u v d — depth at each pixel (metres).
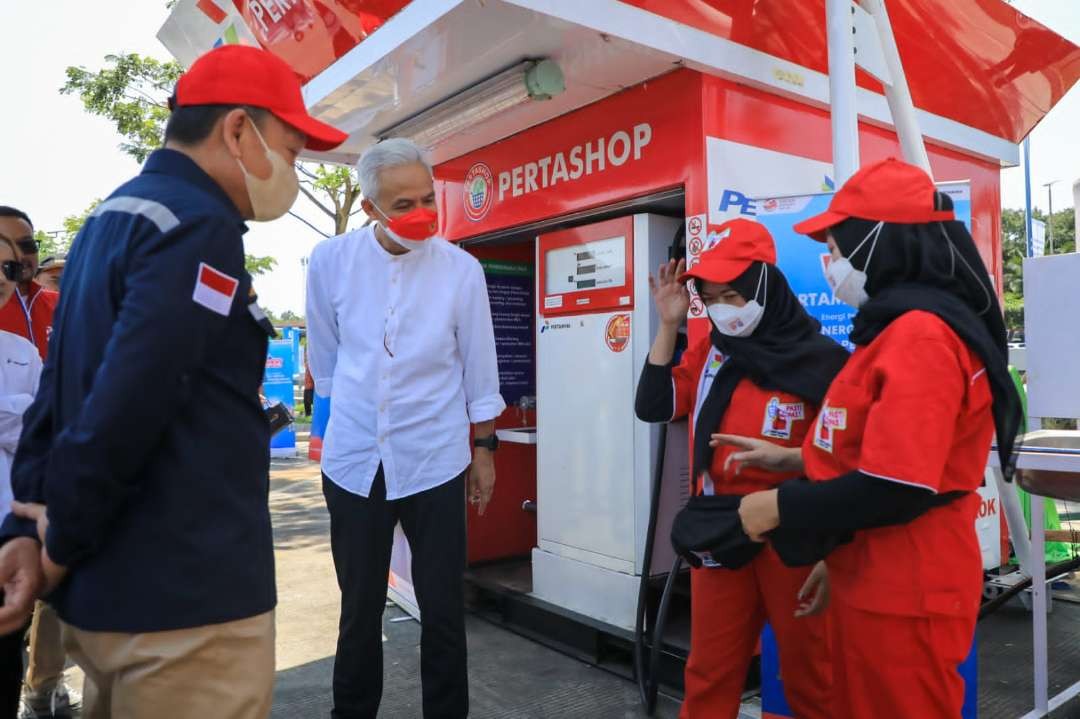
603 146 3.41
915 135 3.04
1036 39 3.97
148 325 1.18
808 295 2.71
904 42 3.54
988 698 3.10
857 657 1.59
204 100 1.40
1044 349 2.93
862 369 1.58
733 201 3.05
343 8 3.13
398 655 3.59
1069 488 2.61
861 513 1.46
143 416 1.18
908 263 1.57
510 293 4.50
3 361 2.65
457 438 2.61
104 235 1.31
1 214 2.52
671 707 2.98
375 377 2.59
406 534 2.64
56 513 1.17
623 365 3.41
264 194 1.46
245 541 1.36
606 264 3.48
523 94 3.10
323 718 2.99
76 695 3.21
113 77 12.72
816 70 3.32
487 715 2.94
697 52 2.89
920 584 1.51
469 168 4.23
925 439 1.41
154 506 1.28
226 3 3.81
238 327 1.37
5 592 1.28
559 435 3.74
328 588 4.84
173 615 1.27
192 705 1.30
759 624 2.23
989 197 4.46
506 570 4.32
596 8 2.63
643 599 3.06
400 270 2.62
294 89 1.50
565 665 3.41
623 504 3.42
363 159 2.49
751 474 2.13
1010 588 3.71
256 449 1.41
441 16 2.62
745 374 2.20
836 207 1.68
